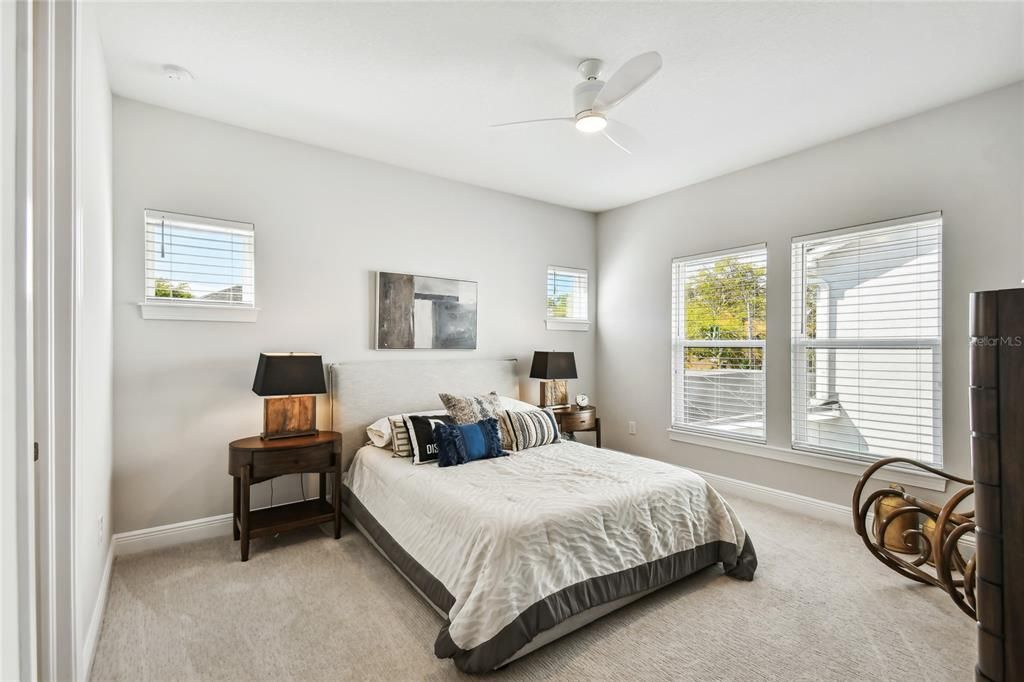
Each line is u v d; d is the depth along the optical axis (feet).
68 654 4.95
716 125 10.18
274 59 7.95
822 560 9.11
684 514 8.25
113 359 9.02
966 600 6.48
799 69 8.09
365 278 12.12
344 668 6.11
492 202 14.51
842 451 10.85
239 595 7.80
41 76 4.59
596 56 7.79
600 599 6.87
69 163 4.99
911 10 6.62
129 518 9.24
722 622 7.14
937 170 9.40
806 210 11.41
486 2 6.57
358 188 12.01
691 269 14.16
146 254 9.43
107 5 6.59
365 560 9.11
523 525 6.54
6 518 2.49
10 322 2.62
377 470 9.84
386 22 7.01
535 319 15.51
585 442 16.46
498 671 6.08
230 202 10.30
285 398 10.02
